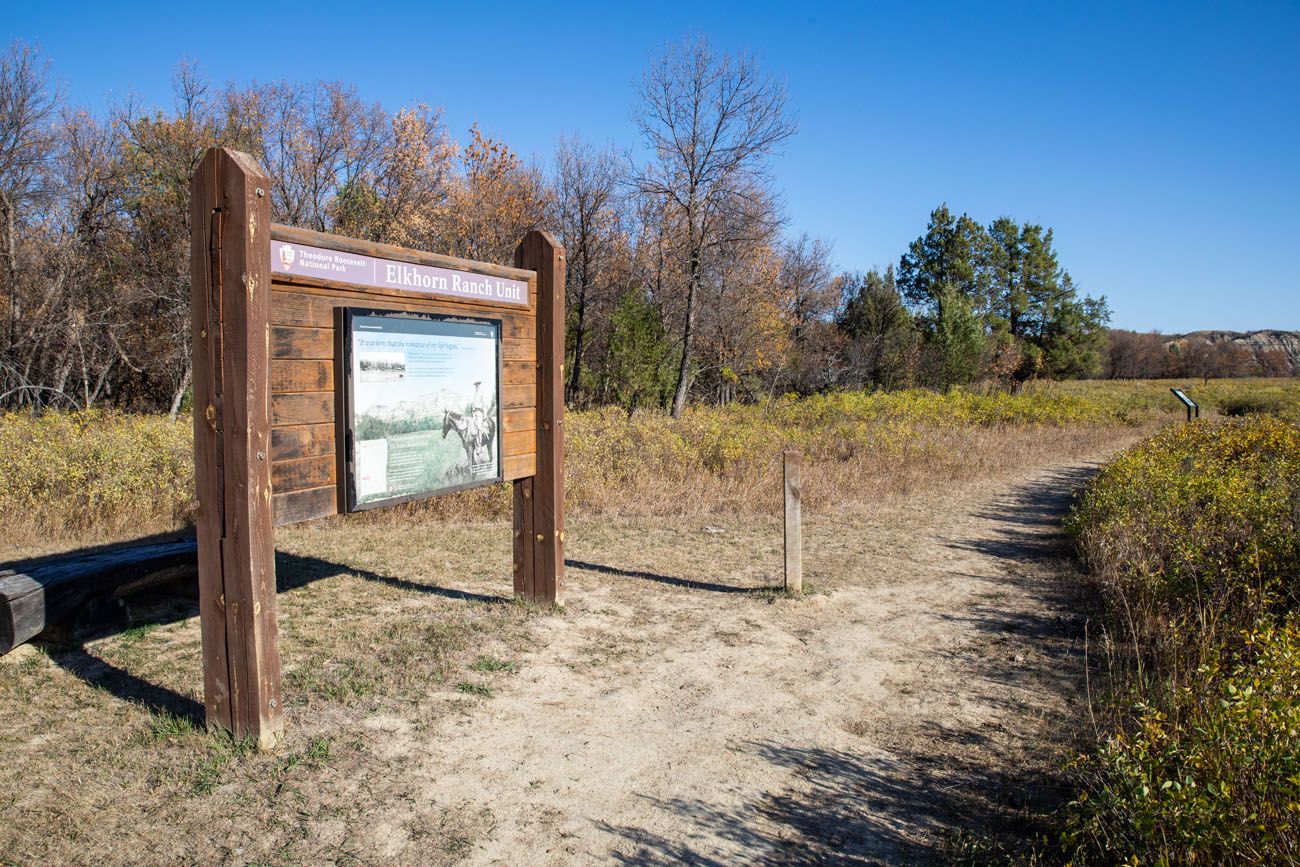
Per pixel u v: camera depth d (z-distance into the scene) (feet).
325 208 98.07
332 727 13.19
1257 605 16.88
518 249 19.48
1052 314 182.60
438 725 13.53
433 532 27.73
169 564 17.80
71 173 77.36
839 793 11.93
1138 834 9.27
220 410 11.85
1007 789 12.03
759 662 17.13
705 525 30.45
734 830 10.91
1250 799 8.76
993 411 74.28
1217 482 26.30
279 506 13.01
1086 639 17.10
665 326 104.78
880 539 29.40
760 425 53.78
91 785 11.09
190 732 12.57
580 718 14.15
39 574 15.78
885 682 16.20
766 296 120.47
